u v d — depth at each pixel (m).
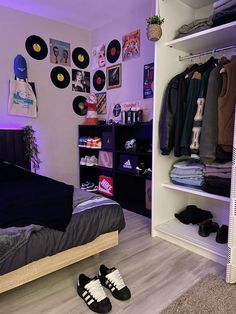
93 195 1.89
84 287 1.43
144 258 1.85
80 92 3.53
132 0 2.67
